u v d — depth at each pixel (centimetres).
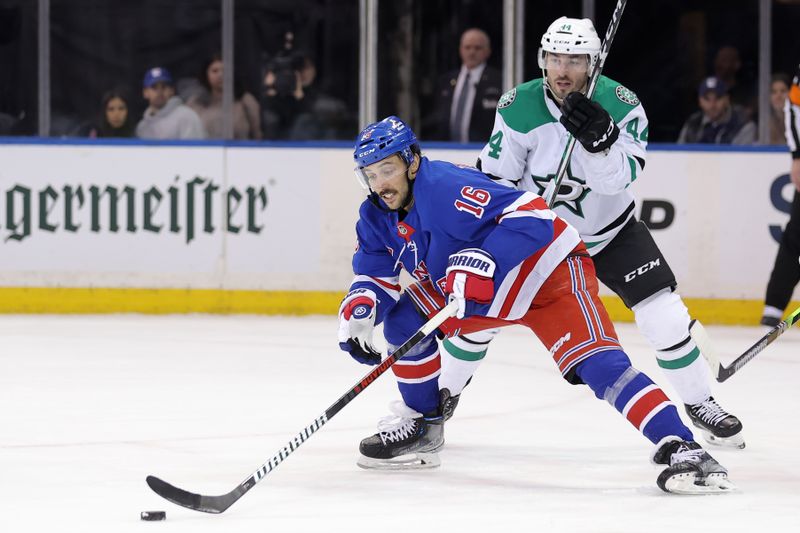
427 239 1120
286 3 2720
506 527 962
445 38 2717
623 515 1005
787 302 2423
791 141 2114
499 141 1343
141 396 1633
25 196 2595
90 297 2605
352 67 2745
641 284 1338
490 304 1108
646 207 2595
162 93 2725
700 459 1077
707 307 2595
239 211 2609
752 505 1042
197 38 2733
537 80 1345
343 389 1706
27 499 1055
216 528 955
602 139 1177
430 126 2738
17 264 2597
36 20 2708
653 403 1082
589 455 1276
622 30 2733
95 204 2600
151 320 2514
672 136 2745
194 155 2603
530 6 2711
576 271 1127
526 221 1075
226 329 2381
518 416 1517
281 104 2742
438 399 1195
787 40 2678
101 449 1285
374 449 1184
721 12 2706
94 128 2752
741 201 2586
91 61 2742
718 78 2720
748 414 1544
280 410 1537
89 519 983
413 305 1166
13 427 1412
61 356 2002
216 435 1370
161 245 2605
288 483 1130
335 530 950
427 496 1077
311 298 2617
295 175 2608
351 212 2617
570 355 1105
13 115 2728
